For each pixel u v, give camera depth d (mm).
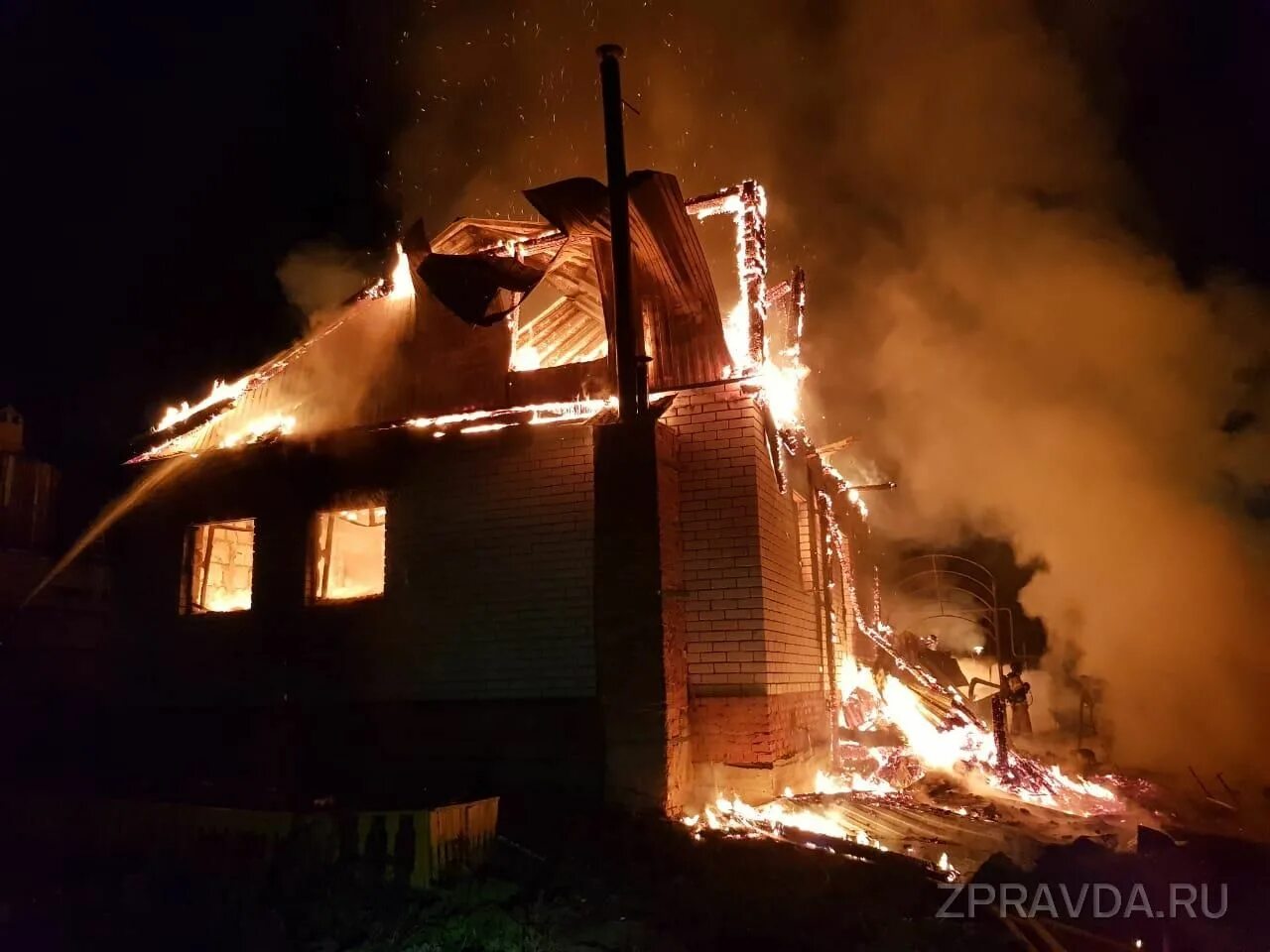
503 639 10391
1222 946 6215
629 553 9430
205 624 12016
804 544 13539
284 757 11062
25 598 12766
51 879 7332
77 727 12367
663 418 10398
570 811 8859
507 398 11062
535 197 9914
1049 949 5895
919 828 9266
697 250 10211
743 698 9625
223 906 6371
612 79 9969
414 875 6852
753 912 6293
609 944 5766
